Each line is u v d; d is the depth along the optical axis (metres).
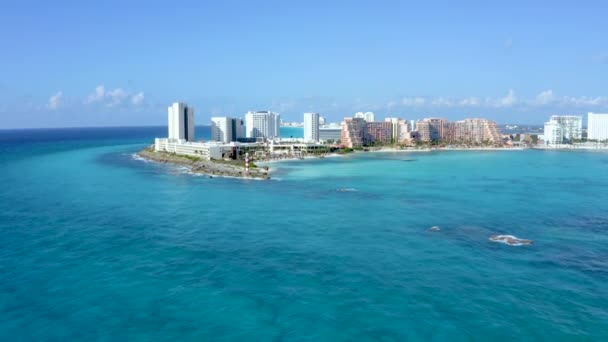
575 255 102.44
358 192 189.75
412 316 73.00
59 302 77.94
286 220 135.62
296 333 68.19
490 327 69.44
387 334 67.75
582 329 68.88
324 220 135.62
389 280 87.50
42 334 67.75
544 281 87.06
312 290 82.94
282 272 91.75
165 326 70.12
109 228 125.50
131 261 98.00
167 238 115.56
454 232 121.50
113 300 78.75
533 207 155.38
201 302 78.06
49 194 180.00
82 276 89.38
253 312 74.56
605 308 75.69
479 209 152.00
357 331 68.62
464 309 75.31
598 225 129.50
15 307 76.06
